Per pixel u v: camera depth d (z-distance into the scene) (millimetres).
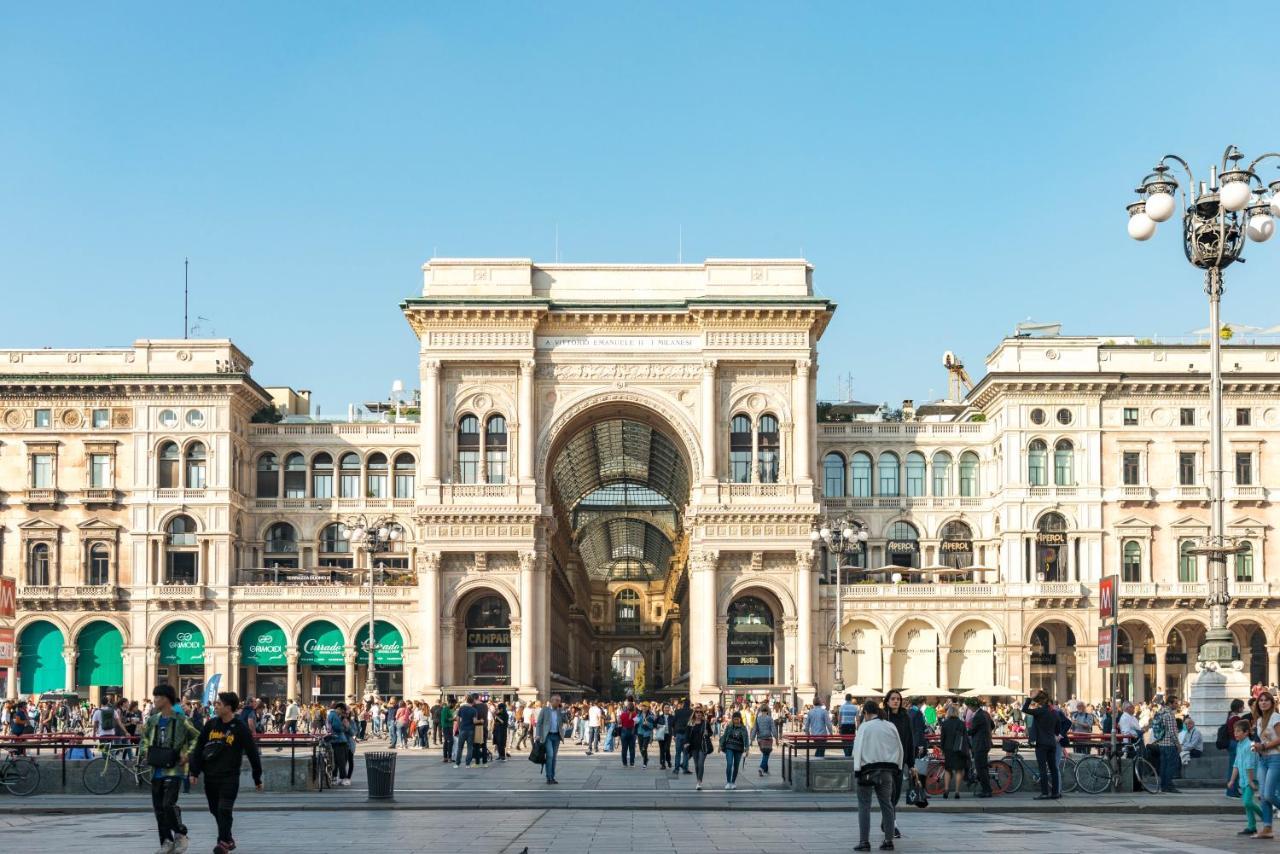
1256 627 115062
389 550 120375
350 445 123000
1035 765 48125
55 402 117188
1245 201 46969
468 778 57719
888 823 31062
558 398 110500
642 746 66812
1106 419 115688
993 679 113688
